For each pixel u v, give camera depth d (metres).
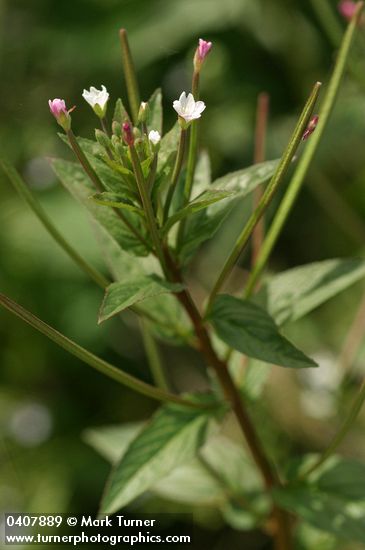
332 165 0.73
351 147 0.71
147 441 0.45
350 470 0.47
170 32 0.75
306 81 0.75
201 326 0.44
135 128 0.41
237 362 0.47
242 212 0.72
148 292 0.41
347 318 0.71
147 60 0.75
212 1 0.75
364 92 0.63
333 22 0.55
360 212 0.74
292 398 0.67
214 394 0.46
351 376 0.63
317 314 0.72
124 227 0.43
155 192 0.42
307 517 0.46
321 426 0.66
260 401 0.65
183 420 0.45
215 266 0.75
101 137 0.41
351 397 0.65
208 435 0.45
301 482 0.47
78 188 0.44
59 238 0.45
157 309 0.46
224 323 0.43
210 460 0.50
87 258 0.75
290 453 0.66
